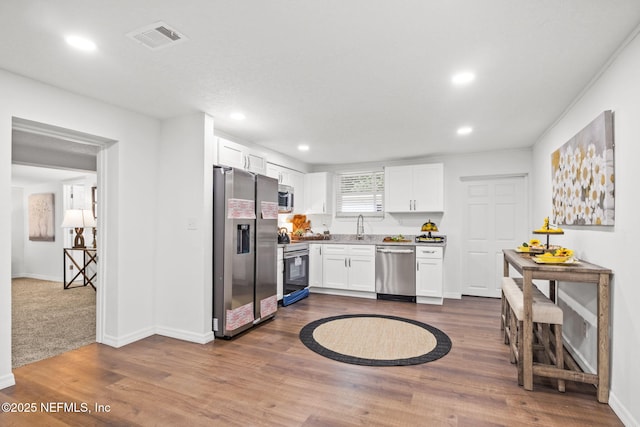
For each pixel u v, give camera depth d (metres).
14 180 6.86
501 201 5.12
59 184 6.90
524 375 2.33
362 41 2.00
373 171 5.89
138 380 2.47
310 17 1.76
